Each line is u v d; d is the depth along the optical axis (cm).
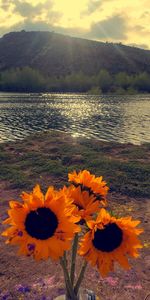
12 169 1852
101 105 8825
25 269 853
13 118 5806
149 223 1144
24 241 269
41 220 271
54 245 267
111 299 722
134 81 17888
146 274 827
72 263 420
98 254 293
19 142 2800
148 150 2486
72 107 8175
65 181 1664
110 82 18075
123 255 293
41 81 18312
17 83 18038
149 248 959
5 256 920
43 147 2558
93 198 311
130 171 1792
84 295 455
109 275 814
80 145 2605
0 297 724
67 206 283
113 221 294
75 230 277
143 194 1466
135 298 729
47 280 797
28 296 730
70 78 18412
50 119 5678
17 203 284
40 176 1731
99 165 1903
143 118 5825
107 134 4034
